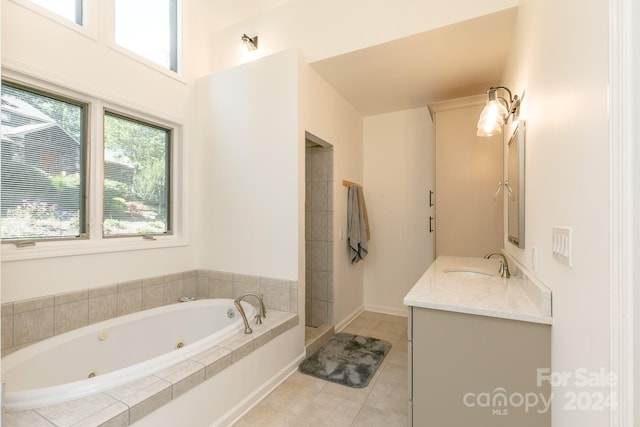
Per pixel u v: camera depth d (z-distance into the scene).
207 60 3.27
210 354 1.80
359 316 3.86
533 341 1.29
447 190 3.12
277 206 2.63
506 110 2.13
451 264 2.53
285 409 1.95
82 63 2.16
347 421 1.83
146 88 2.61
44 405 1.29
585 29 0.90
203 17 3.21
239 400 1.90
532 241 1.61
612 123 0.69
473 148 3.04
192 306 2.62
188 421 1.57
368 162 4.10
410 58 2.63
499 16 2.08
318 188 3.33
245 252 2.80
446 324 1.45
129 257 2.49
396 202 3.95
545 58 1.36
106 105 2.37
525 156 1.82
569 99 1.05
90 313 2.20
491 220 2.95
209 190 3.01
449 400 1.44
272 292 2.65
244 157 2.80
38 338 1.92
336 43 2.60
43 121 2.05
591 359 0.85
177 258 2.89
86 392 1.37
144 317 2.35
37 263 1.95
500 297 1.55
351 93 3.39
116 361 2.15
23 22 1.86
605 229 0.76
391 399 2.05
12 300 1.83
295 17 2.81
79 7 2.20
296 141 2.54
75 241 2.17
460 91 3.33
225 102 2.92
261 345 2.09
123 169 2.56
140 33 2.68
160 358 1.64
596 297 0.82
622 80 0.66
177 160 2.97
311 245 3.36
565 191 1.08
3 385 1.14
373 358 2.63
